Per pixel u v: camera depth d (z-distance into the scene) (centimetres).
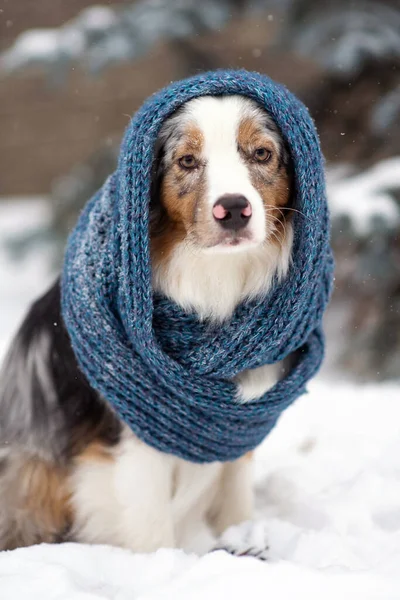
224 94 278
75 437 302
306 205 272
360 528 300
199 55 723
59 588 235
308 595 222
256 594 224
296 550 276
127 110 974
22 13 966
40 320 319
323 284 295
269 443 417
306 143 272
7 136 1033
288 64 809
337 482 347
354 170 643
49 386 309
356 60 614
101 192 298
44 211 794
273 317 283
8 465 318
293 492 341
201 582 233
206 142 272
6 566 253
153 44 648
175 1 654
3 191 1059
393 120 627
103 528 305
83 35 638
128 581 252
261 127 275
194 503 329
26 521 320
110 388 278
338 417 440
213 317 287
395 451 371
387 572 233
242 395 285
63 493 312
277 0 651
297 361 300
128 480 292
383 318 635
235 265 284
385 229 556
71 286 281
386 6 642
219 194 260
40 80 999
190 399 279
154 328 288
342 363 636
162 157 281
